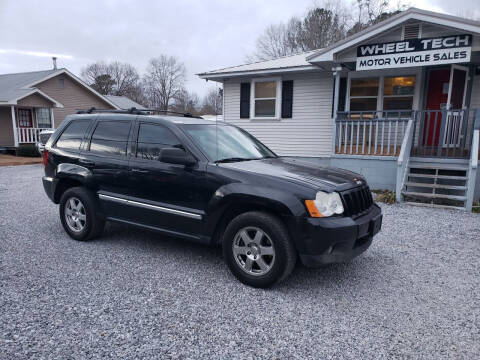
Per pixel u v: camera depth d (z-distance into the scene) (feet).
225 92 43.88
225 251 11.80
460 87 31.76
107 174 14.47
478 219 20.76
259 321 9.47
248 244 11.39
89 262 13.35
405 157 26.30
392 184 28.55
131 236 16.70
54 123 70.95
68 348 8.16
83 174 15.14
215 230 12.12
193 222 12.41
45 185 16.89
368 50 29.48
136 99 206.80
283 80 39.99
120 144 14.46
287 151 40.93
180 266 13.09
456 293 11.33
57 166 16.19
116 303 10.26
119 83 214.07
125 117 14.71
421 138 31.35
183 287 11.37
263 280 11.12
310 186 10.83
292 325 9.30
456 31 26.30
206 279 12.01
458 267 13.52
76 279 11.84
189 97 215.51
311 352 8.19
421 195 24.14
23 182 33.37
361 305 10.44
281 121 40.81
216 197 11.71
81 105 77.46
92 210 15.14
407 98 33.99
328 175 12.30
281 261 10.76
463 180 26.48
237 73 40.22
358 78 36.04
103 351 8.07
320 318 9.67
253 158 13.99
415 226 19.17
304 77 38.86
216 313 9.82
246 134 16.55
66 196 15.85
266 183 11.12
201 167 12.21
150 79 207.92
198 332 8.89
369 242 12.12
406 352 8.25
